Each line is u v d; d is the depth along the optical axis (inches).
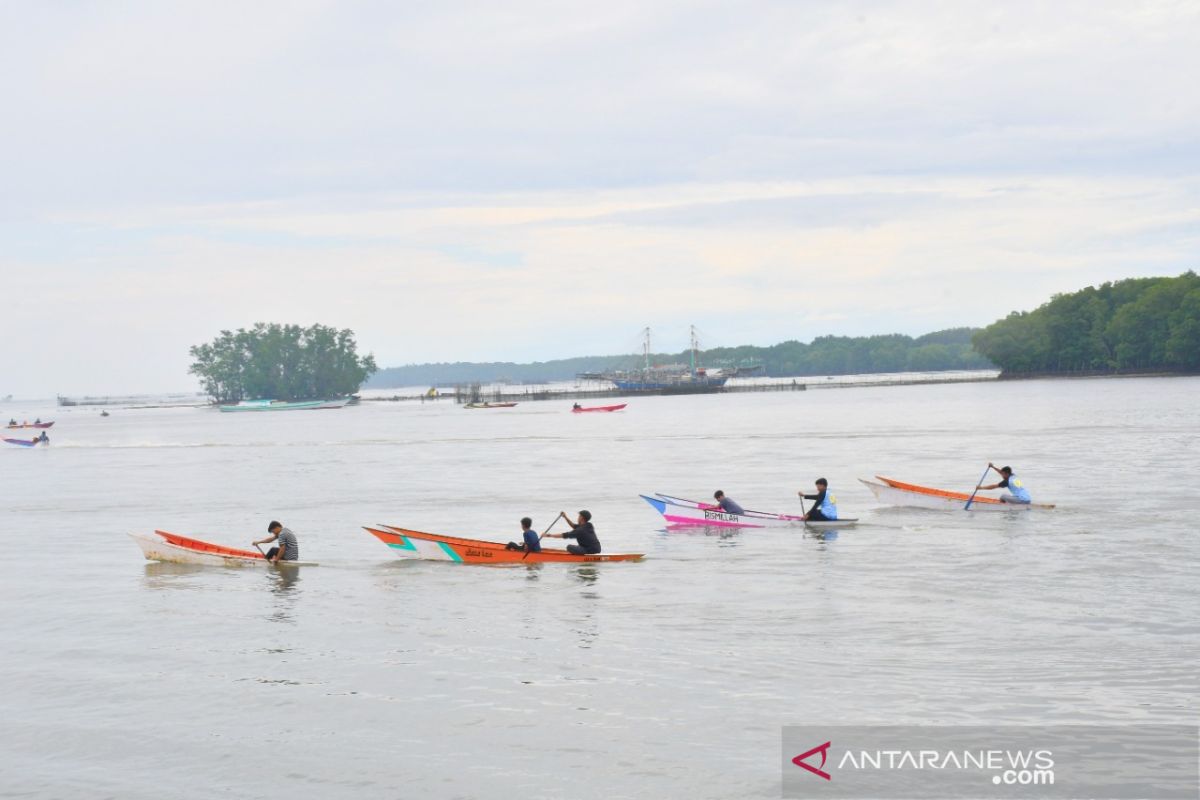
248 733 648.4
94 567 1235.2
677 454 2950.3
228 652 829.8
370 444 4013.3
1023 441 2950.3
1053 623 848.9
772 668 748.0
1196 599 918.4
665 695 696.4
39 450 4281.5
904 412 5187.0
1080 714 644.1
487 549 1210.0
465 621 918.4
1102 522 1375.5
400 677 751.1
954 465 2326.5
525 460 2896.2
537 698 697.6
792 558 1190.9
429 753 611.5
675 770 580.4
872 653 778.2
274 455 3467.0
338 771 590.6
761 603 956.0
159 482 2482.8
